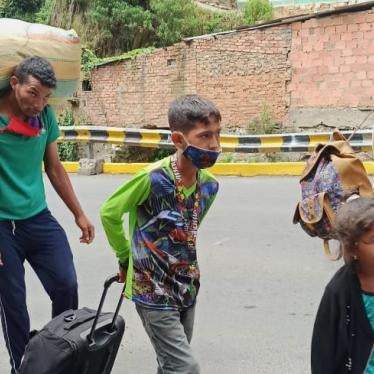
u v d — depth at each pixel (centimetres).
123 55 1512
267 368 369
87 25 1705
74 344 256
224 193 870
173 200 258
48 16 1881
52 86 304
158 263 261
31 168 327
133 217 267
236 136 1027
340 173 279
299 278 510
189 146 247
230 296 478
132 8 1628
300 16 1245
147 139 1091
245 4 1789
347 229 197
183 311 274
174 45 1411
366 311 200
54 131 346
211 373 366
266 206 776
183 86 1413
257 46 1307
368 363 201
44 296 499
